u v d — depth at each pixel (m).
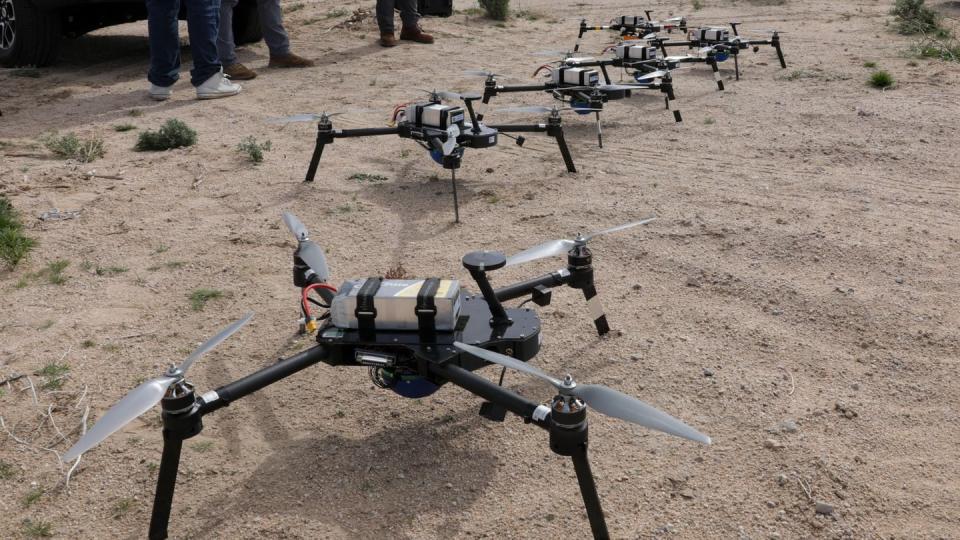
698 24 17.50
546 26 17.81
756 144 8.59
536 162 8.22
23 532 3.29
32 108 10.61
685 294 5.22
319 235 6.31
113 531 3.30
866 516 3.29
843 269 5.48
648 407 2.67
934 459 3.64
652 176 7.62
